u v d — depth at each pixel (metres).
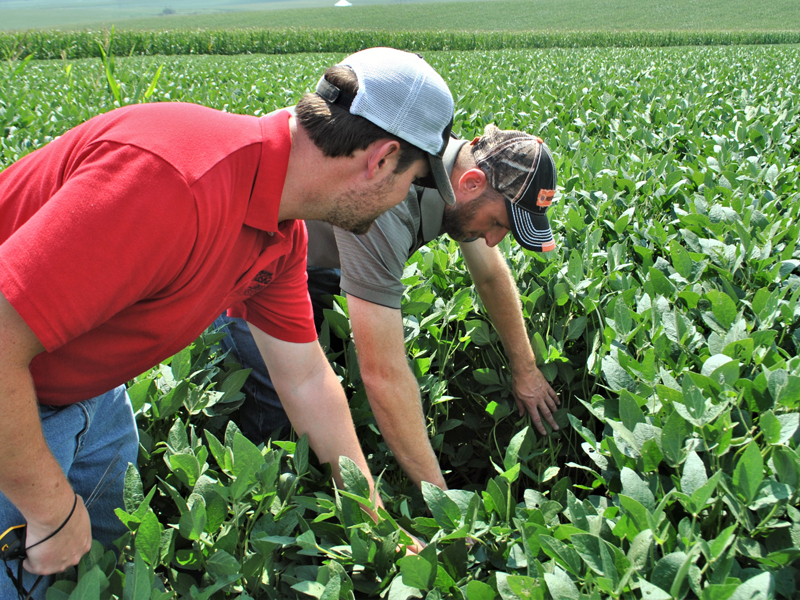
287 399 1.77
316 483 1.82
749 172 3.47
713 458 1.45
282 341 1.71
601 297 2.34
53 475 1.22
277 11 90.12
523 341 2.17
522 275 2.58
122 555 1.43
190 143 1.15
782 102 6.30
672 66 12.27
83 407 1.44
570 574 1.32
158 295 1.23
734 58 15.41
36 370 1.25
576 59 15.80
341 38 31.44
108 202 1.06
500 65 13.55
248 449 1.42
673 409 1.57
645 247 2.72
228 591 1.42
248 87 9.23
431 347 2.35
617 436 1.54
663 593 1.06
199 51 29.92
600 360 1.98
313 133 1.27
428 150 1.34
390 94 1.26
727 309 1.90
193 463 1.54
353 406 2.15
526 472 1.88
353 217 1.40
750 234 2.60
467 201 1.83
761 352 1.78
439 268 2.51
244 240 1.31
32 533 1.27
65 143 1.24
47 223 1.04
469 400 2.57
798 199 3.07
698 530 1.28
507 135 1.81
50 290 1.03
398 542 1.51
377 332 1.74
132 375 1.42
